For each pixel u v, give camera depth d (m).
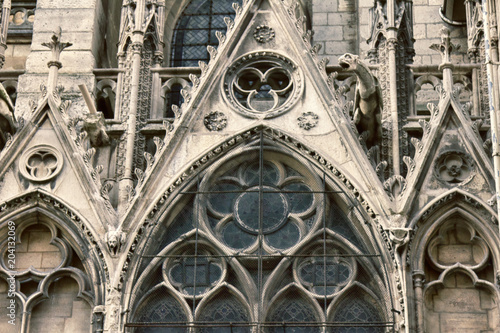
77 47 58.53
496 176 50.59
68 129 53.56
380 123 53.12
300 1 65.12
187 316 50.91
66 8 59.69
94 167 54.19
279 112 53.78
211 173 53.09
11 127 53.69
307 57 54.94
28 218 52.50
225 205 53.22
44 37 58.88
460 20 63.34
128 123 54.81
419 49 62.81
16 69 59.62
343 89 54.06
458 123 52.81
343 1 64.50
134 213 51.69
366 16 63.09
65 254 51.84
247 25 56.00
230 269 51.81
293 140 53.16
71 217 51.94
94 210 51.91
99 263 51.06
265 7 56.38
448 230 51.59
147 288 51.41
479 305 50.44
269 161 53.78
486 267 50.88
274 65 55.28
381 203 51.28
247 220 52.97
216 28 66.69
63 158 53.12
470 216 51.22
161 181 52.44
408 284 50.03
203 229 52.38
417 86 55.84
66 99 56.78
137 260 51.19
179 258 52.00
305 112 53.75
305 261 51.91
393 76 55.22
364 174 51.94
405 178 52.16
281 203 53.09
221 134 53.50
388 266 50.50
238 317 51.06
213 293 51.28
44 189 52.50
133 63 56.28
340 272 51.69
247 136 53.56
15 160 53.19
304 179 53.34
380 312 50.78
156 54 57.12
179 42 66.31
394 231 50.44
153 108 55.75
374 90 52.22
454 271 50.75
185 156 53.09
